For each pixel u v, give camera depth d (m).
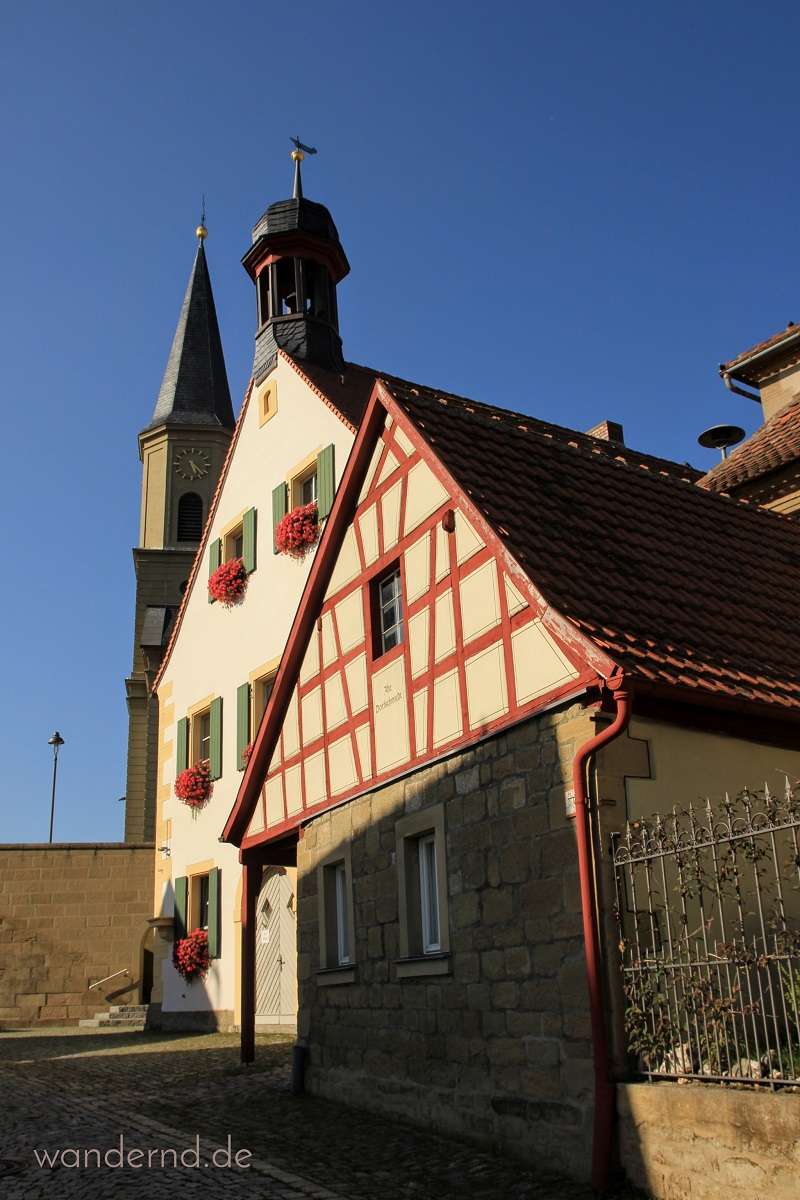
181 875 22.00
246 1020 14.04
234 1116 10.48
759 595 10.51
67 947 25.48
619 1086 7.28
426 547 10.49
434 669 10.12
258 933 19.41
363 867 11.18
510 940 8.62
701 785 8.40
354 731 11.59
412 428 10.71
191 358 38.16
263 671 20.14
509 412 20.62
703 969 6.95
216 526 22.83
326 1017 11.64
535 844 8.47
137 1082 13.00
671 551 10.57
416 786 10.28
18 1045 19.36
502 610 9.19
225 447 37.06
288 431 20.64
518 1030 8.40
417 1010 9.86
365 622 11.59
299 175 24.83
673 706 8.41
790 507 15.44
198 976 20.91
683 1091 6.75
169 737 23.47
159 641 33.91
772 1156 6.12
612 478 11.82
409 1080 9.85
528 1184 7.51
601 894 7.75
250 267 23.84
